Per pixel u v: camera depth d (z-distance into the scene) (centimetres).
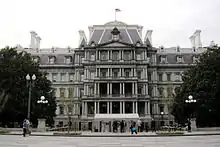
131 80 10806
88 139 4041
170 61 12088
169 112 10625
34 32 13062
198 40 12925
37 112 7762
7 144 2980
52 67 12069
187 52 12519
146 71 11231
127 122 7525
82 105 10906
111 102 10712
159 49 12681
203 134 4972
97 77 10875
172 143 3156
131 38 11631
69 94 11644
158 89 11819
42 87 8400
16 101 7512
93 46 11362
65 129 8494
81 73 11831
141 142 3372
